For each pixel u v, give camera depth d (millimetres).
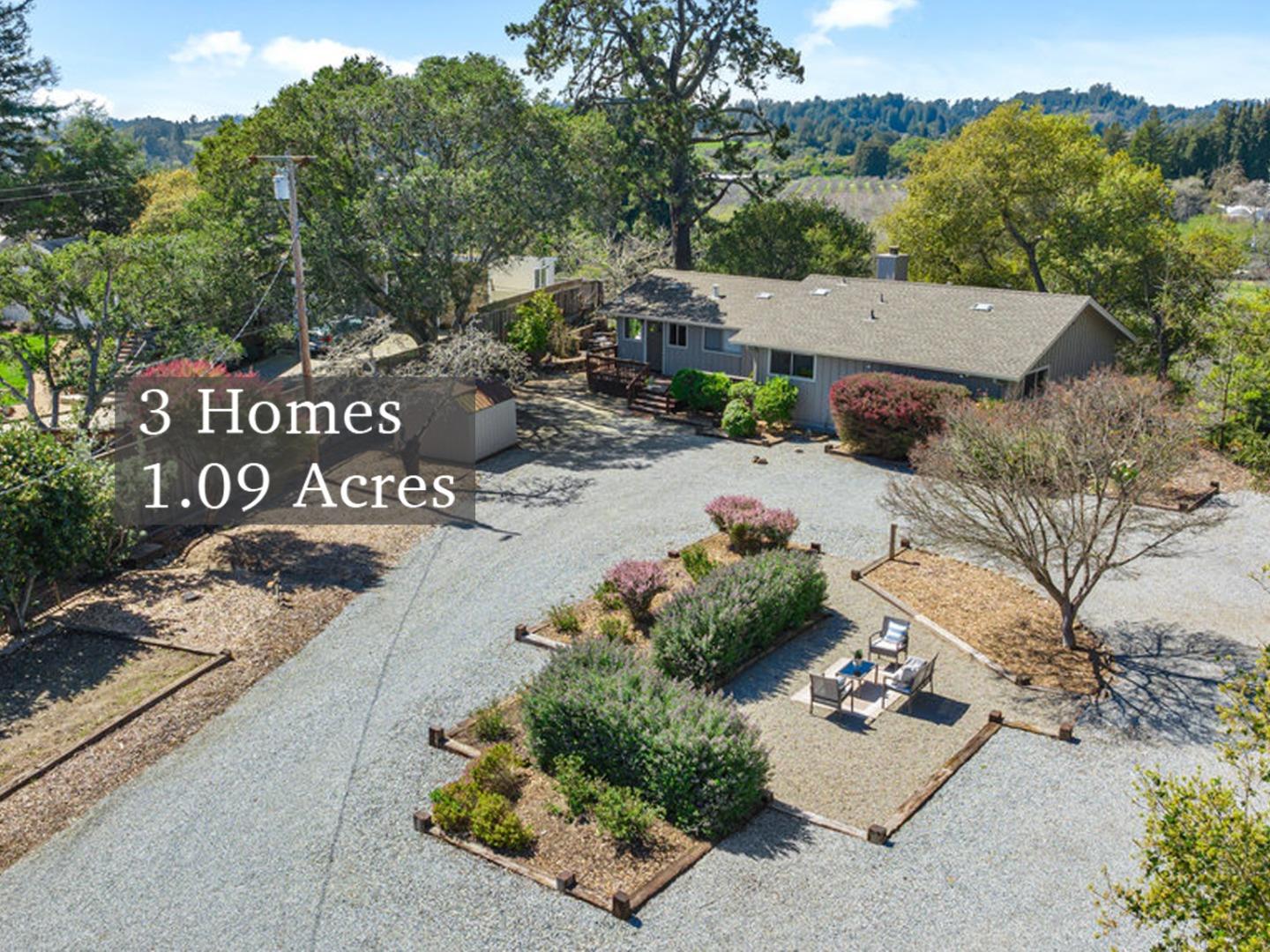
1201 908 7512
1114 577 18422
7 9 50719
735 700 15656
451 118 32250
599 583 19953
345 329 33938
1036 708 15203
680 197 50719
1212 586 19219
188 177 66188
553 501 25031
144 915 11195
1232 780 12906
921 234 45812
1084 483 16859
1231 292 39906
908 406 26688
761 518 20641
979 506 17359
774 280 37688
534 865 11727
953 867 11594
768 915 10859
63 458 19156
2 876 11961
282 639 17859
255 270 34156
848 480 26188
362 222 31938
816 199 51531
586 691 13609
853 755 14109
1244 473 26141
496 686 16000
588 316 46312
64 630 18391
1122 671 16141
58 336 29266
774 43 48312
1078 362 30719
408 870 11750
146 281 26391
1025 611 18422
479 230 32719
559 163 33812
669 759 12508
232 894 11461
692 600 16750
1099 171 44188
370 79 34406
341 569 20969
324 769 13883
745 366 34844
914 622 18156
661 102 49469
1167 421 17516
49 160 60344
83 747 14555
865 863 11711
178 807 13148
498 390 29688
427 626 18250
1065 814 12547
